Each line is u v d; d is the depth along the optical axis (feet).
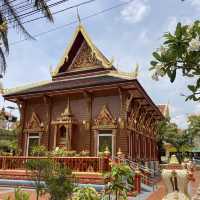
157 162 102.47
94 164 53.26
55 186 27.53
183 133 122.01
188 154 188.75
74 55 84.89
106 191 26.37
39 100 79.36
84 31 82.79
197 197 40.73
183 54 10.15
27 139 78.43
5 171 59.72
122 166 27.32
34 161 30.19
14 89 82.58
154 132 106.01
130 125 68.85
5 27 30.17
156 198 45.70
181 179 19.88
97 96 71.20
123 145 64.28
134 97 72.79
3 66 51.57
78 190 24.57
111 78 69.36
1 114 98.89
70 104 74.02
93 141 68.39
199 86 10.43
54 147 71.05
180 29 10.03
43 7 43.88
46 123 75.46
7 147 106.73
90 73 79.66
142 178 61.36
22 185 55.62
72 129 70.59
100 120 68.64
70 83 76.79
